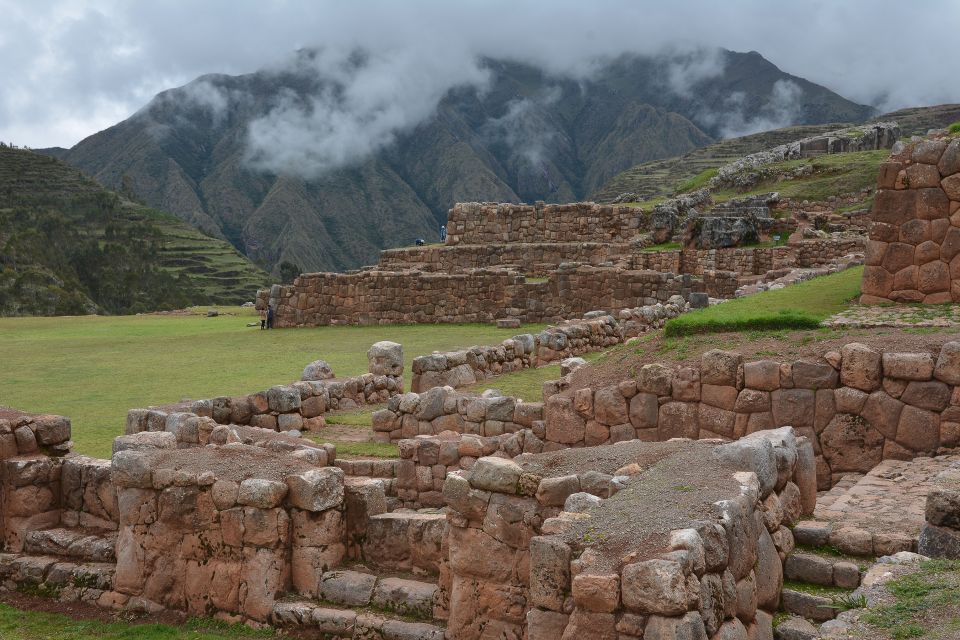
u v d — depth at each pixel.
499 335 30.33
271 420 15.72
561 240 49.34
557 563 6.23
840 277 20.80
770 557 7.05
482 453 12.72
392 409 15.29
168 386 20.94
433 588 8.35
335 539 8.96
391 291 37.00
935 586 6.01
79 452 13.98
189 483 9.01
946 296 14.70
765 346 12.61
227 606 8.77
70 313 105.38
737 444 7.56
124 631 8.66
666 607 5.41
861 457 11.17
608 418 12.98
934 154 14.80
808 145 68.31
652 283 32.75
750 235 43.53
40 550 10.36
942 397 10.71
